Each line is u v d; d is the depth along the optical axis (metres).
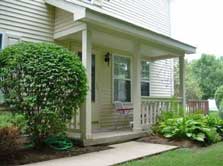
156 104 8.96
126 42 8.82
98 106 9.37
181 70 10.18
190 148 6.80
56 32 7.87
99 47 9.51
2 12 6.97
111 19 6.93
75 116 6.81
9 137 4.96
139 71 8.20
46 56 5.82
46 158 5.34
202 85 44.22
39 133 5.91
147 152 6.04
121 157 5.50
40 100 5.73
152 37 8.35
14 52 6.00
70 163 4.97
